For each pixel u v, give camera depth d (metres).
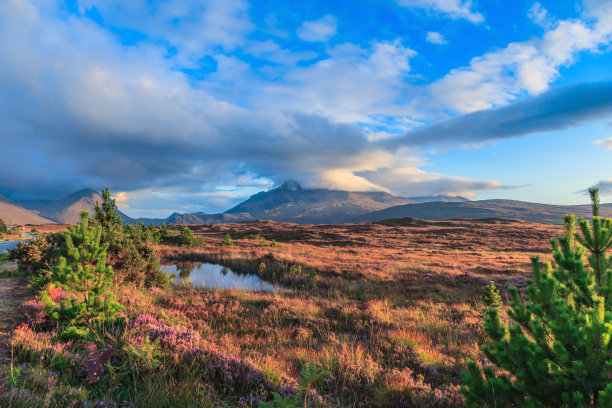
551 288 3.05
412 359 6.61
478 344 7.52
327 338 7.92
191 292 13.30
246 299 12.30
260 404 3.61
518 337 3.09
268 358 5.81
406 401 4.70
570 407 2.66
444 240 52.34
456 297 13.82
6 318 6.42
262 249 34.47
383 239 54.88
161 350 5.08
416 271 20.52
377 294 14.90
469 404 3.23
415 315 10.45
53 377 3.60
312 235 62.25
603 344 2.57
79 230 6.68
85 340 5.21
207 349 5.41
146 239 33.34
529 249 39.59
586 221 3.53
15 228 94.25
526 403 2.91
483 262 25.42
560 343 2.76
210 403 3.70
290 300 12.30
